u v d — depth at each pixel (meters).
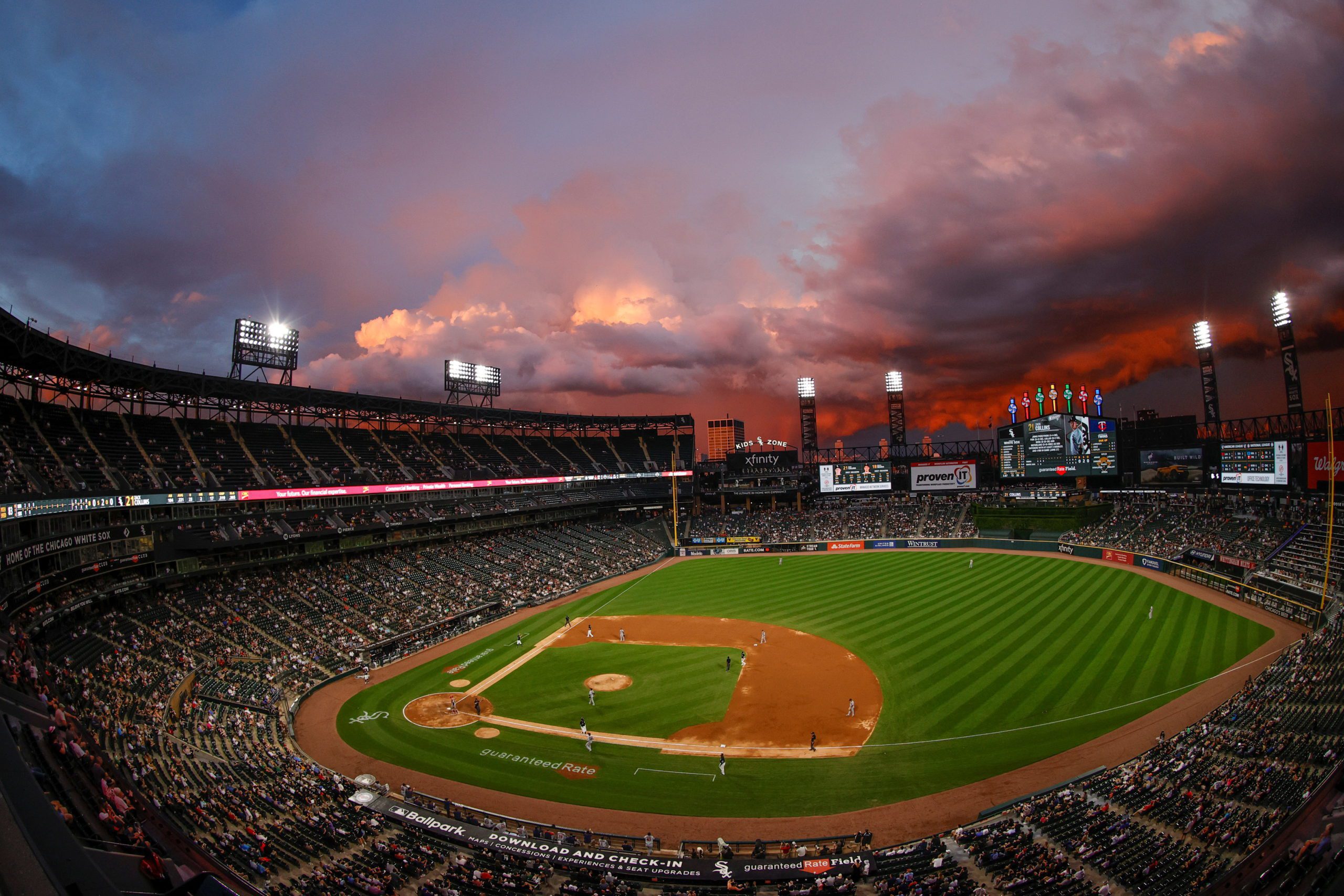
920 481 109.75
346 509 69.06
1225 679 40.25
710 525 111.38
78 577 41.56
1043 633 51.66
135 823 14.59
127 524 47.41
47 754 16.53
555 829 27.84
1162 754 30.36
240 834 23.64
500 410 104.50
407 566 69.88
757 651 51.66
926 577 75.81
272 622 52.00
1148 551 74.12
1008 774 31.61
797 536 104.00
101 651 39.78
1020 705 38.94
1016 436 100.88
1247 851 20.83
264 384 70.50
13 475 43.97
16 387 53.75
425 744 37.22
